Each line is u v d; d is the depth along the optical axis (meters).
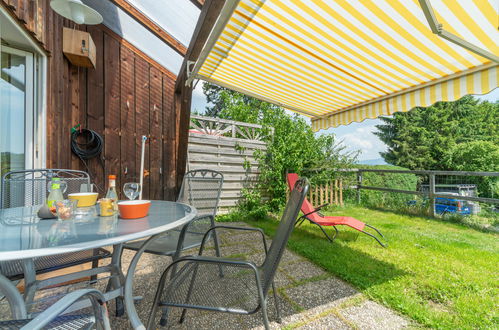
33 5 2.83
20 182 2.21
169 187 5.16
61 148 3.74
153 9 3.68
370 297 2.10
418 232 4.15
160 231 1.26
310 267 2.73
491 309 1.93
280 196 5.96
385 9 1.93
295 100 4.37
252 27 2.34
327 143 6.76
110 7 3.94
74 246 0.99
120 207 1.53
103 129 4.45
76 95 4.16
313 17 2.13
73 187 2.50
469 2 1.76
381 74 3.01
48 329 0.89
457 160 15.25
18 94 3.05
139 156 4.84
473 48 1.93
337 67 3.02
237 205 5.55
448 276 2.45
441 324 1.74
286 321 1.80
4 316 1.62
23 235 1.15
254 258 2.99
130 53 4.77
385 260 2.85
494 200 4.44
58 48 3.60
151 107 5.00
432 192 5.41
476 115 17.36
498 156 13.48
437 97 2.95
